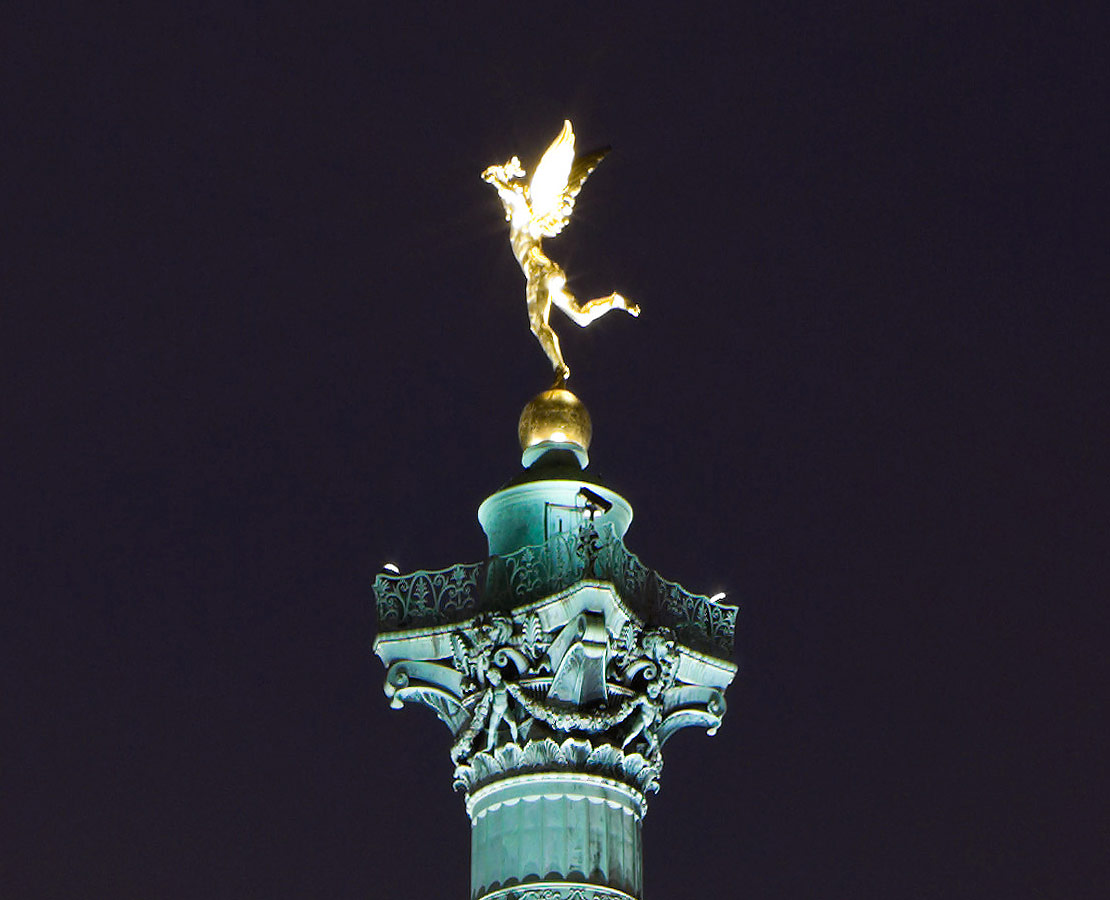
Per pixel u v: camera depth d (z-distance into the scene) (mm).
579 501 72125
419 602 72000
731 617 73938
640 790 69625
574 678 68750
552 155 77688
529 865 67125
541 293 76438
